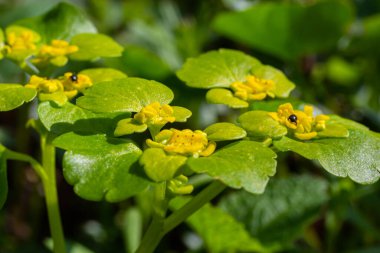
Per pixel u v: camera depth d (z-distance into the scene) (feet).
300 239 0.83
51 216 0.56
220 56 0.56
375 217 0.85
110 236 0.82
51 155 0.56
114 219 0.85
